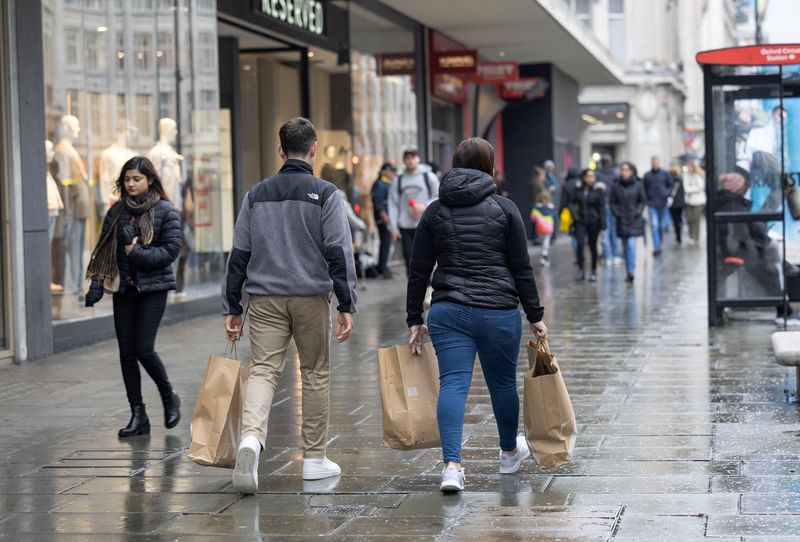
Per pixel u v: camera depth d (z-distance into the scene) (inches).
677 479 648.4
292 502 629.3
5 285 1187.3
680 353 1153.4
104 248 816.3
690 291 1836.9
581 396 921.5
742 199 1357.0
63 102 1291.8
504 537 547.8
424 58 2807.6
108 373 1120.2
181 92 1581.0
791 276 1353.3
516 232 642.2
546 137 3769.7
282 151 674.2
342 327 658.2
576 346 1227.9
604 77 4249.5
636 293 1828.2
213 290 1670.8
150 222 815.1
